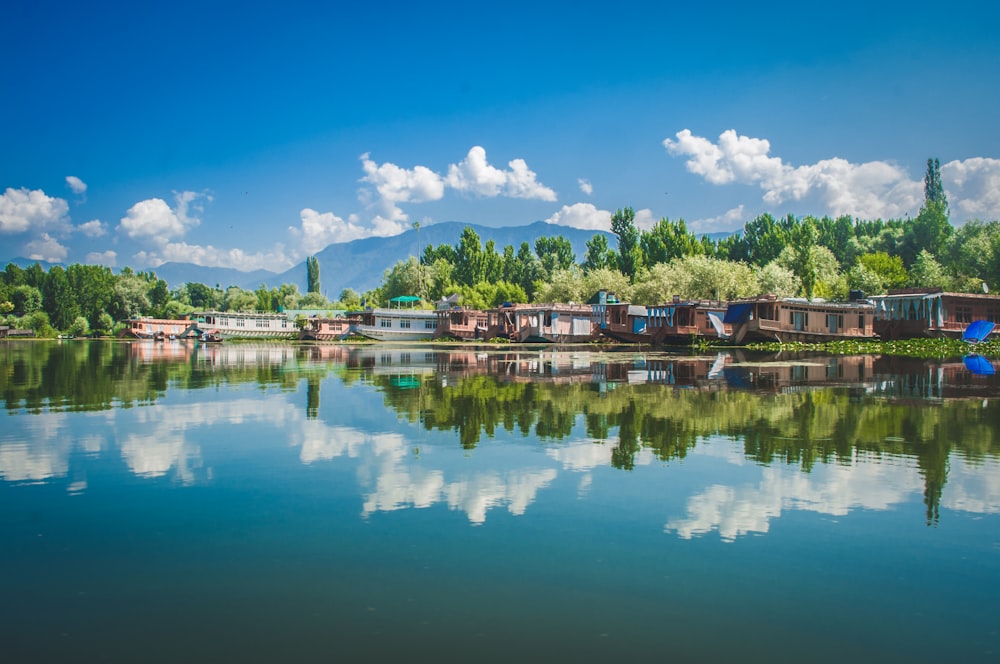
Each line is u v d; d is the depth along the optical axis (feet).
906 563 27.61
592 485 38.99
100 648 21.35
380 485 39.32
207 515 34.06
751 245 435.12
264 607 24.07
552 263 503.61
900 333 231.30
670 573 26.66
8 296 464.65
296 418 63.67
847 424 58.70
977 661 20.52
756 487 38.29
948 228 397.39
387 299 506.89
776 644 21.50
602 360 153.07
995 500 35.70
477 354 186.50
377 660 20.57
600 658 20.70
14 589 25.58
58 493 38.09
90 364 142.20
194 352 204.85
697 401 74.79
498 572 26.84
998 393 80.79
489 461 45.06
